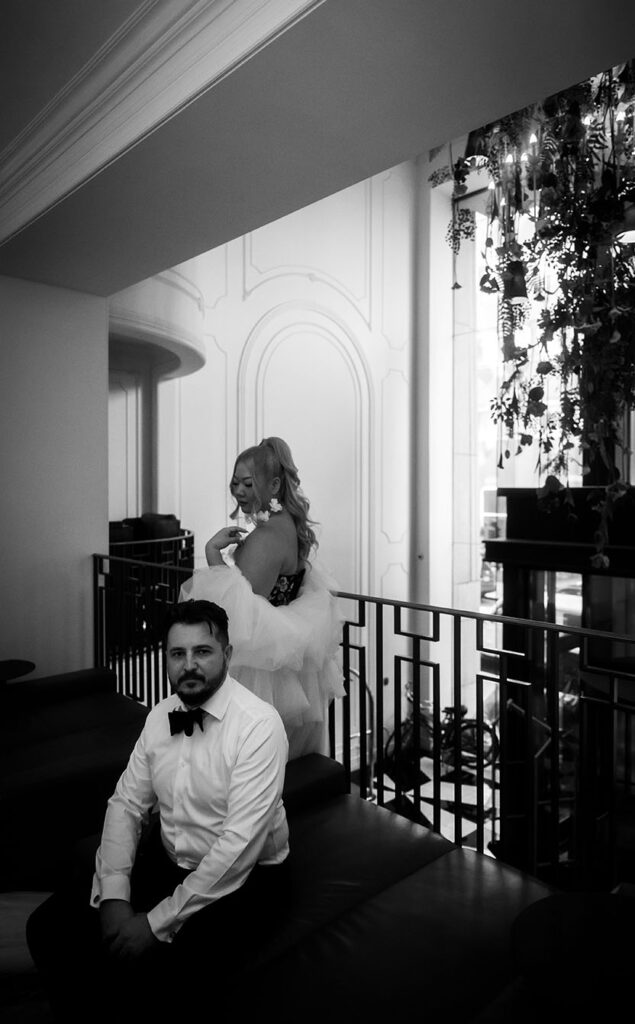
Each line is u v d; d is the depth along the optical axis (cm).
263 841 177
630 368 392
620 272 383
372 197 988
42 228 345
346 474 960
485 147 417
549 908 160
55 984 171
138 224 341
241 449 838
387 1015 151
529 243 412
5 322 426
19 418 435
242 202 315
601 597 575
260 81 222
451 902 193
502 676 267
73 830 279
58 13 232
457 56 213
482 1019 147
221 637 188
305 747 288
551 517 590
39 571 446
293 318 890
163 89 240
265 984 160
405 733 959
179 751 187
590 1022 123
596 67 221
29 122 303
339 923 183
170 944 165
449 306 1074
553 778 250
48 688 383
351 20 194
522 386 457
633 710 243
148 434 770
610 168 375
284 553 273
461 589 1073
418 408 1062
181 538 630
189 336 628
